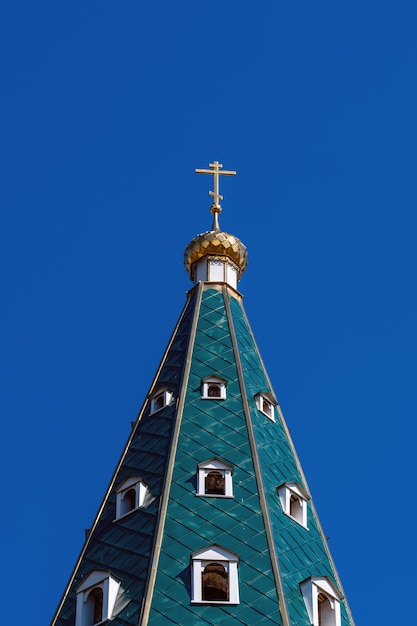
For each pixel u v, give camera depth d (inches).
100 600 2704.2
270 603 2596.0
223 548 2672.2
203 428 2960.1
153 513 2785.4
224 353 3164.4
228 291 3376.0
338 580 2810.0
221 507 2780.5
